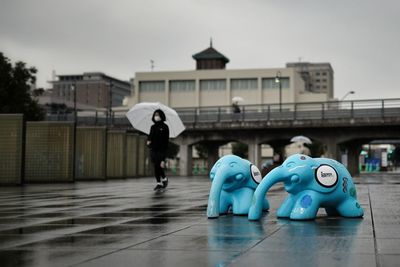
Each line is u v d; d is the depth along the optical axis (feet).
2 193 57.98
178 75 431.43
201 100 428.97
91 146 108.37
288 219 29.76
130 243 20.90
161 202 43.32
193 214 32.96
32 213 34.04
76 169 108.27
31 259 17.49
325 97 420.36
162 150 61.93
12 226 26.84
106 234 23.62
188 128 188.14
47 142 91.35
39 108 165.27
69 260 17.29
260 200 29.48
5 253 18.67
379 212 33.73
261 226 26.53
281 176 29.63
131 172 131.23
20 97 156.56
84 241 21.49
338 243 20.63
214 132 189.98
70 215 32.58
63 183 89.61
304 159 30.22
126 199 47.11
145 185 80.02
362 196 49.85
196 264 16.49
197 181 103.60
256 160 184.24
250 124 180.14
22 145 80.02
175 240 21.66
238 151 367.25
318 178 29.68
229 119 186.09
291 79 413.39
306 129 176.45
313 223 27.86
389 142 285.02
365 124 164.35
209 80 429.38
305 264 16.37
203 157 379.55
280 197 48.39
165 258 17.57
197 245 20.30
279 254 18.17
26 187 73.97
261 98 417.49
